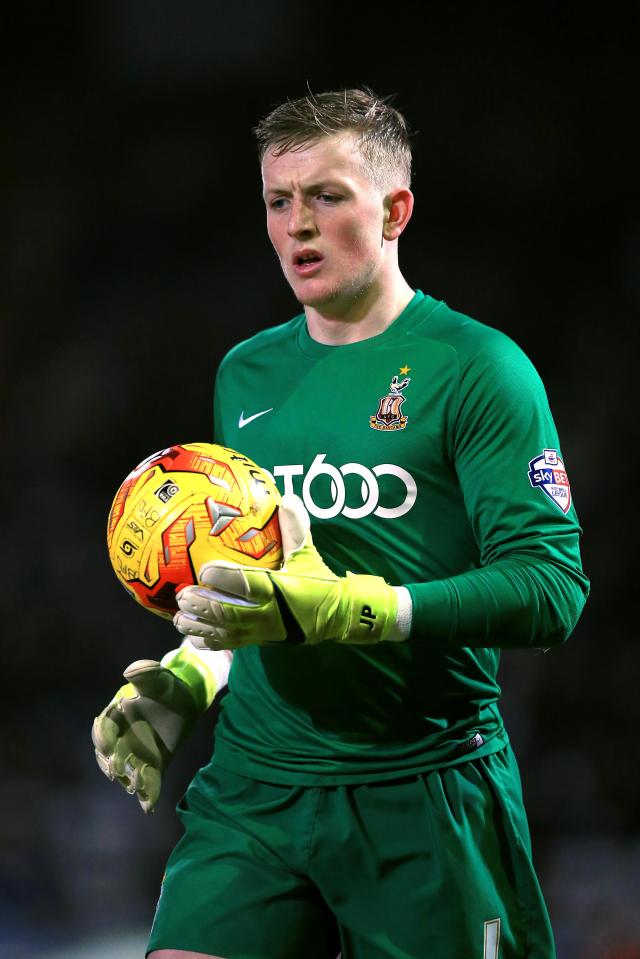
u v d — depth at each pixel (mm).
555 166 49312
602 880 28734
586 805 32750
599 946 26266
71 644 41938
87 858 30797
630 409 44375
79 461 48812
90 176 51375
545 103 49688
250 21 50812
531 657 36125
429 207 50438
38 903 29125
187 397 49531
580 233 49094
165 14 50781
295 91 51812
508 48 49969
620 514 41562
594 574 40219
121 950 26906
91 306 50906
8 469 48344
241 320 50156
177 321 50406
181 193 51281
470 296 48656
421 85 50844
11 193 51000
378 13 50781
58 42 51312
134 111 51969
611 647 37500
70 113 51469
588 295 48125
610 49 48719
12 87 51312
